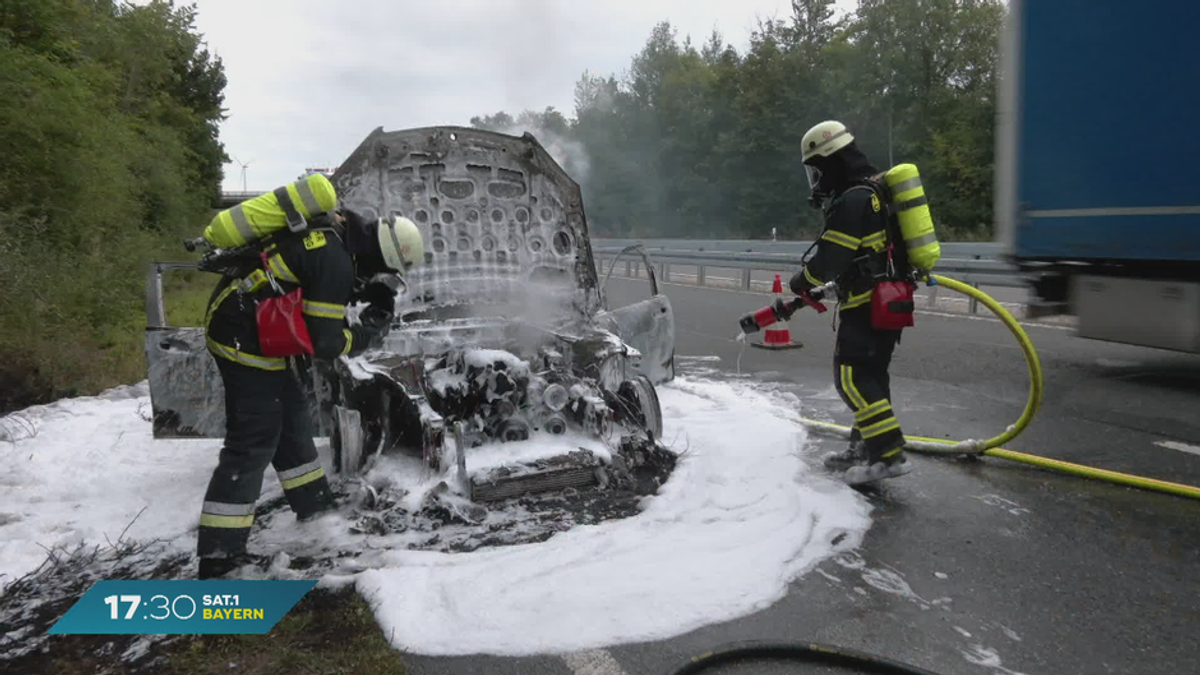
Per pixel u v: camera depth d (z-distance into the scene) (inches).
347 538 148.3
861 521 156.7
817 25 1809.8
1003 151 296.0
